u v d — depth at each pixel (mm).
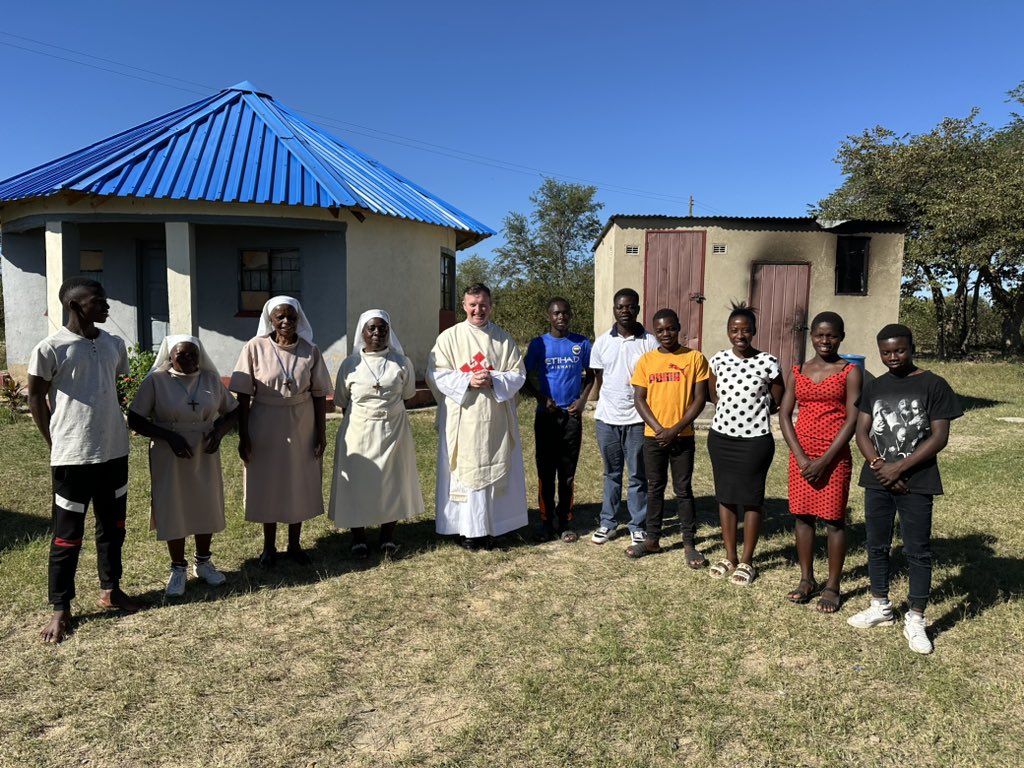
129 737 2828
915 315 33531
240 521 5570
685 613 4023
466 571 4668
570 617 3994
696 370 4770
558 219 43375
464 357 5148
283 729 2898
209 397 4203
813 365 4133
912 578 3693
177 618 3904
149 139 10641
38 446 7973
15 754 2703
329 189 10180
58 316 9914
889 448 3715
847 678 3338
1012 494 6547
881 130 25859
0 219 11188
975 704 3088
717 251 11148
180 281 9727
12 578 4324
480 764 2688
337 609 4055
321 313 10594
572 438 5359
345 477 4840
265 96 13031
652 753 2760
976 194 21188
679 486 4844
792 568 4777
